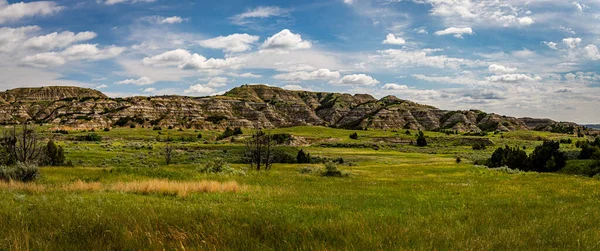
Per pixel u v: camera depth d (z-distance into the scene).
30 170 25.08
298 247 7.98
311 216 12.24
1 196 15.58
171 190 19.78
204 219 10.77
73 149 108.62
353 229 9.74
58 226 9.42
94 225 9.45
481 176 42.34
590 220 11.81
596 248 8.30
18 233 8.09
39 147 52.47
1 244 7.51
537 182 32.09
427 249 7.85
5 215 10.82
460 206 16.39
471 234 9.55
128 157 94.44
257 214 12.06
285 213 12.67
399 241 8.48
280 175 40.56
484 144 176.50
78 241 8.13
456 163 83.19
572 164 54.47
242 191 21.38
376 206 15.91
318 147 158.62
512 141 187.38
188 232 8.63
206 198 17.47
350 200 18.20
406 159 108.12
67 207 12.77
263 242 8.41
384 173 51.81
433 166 70.44
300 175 41.84
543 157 58.06
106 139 180.00
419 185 29.53
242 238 8.55
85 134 189.62
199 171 38.78
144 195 18.78
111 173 31.05
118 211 12.06
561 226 10.76
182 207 13.48
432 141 186.12
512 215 13.38
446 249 7.91
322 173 43.53
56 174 33.78
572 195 21.23
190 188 20.92
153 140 183.62
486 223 11.34
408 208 15.19
